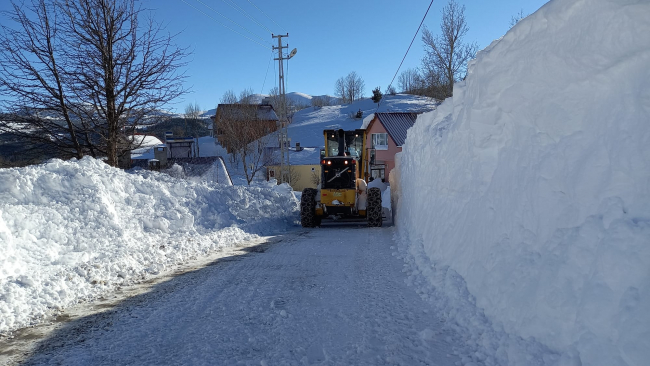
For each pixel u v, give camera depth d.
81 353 3.43
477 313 3.80
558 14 3.48
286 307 4.58
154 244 7.56
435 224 6.50
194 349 3.50
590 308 2.48
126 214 8.12
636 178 2.57
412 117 35.25
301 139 68.00
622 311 2.26
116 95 11.69
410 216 9.40
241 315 4.33
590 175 2.93
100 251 6.49
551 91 3.57
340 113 88.94
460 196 5.62
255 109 45.22
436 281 5.05
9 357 3.37
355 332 3.86
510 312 3.29
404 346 3.53
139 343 3.63
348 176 12.73
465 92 6.11
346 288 5.28
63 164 7.82
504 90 4.37
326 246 8.51
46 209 6.54
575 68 3.26
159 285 5.48
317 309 4.51
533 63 3.84
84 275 5.41
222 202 11.38
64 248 6.18
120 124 12.09
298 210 15.04
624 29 2.82
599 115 3.03
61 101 11.42
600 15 3.03
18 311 4.22
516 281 3.37
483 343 3.34
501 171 4.35
